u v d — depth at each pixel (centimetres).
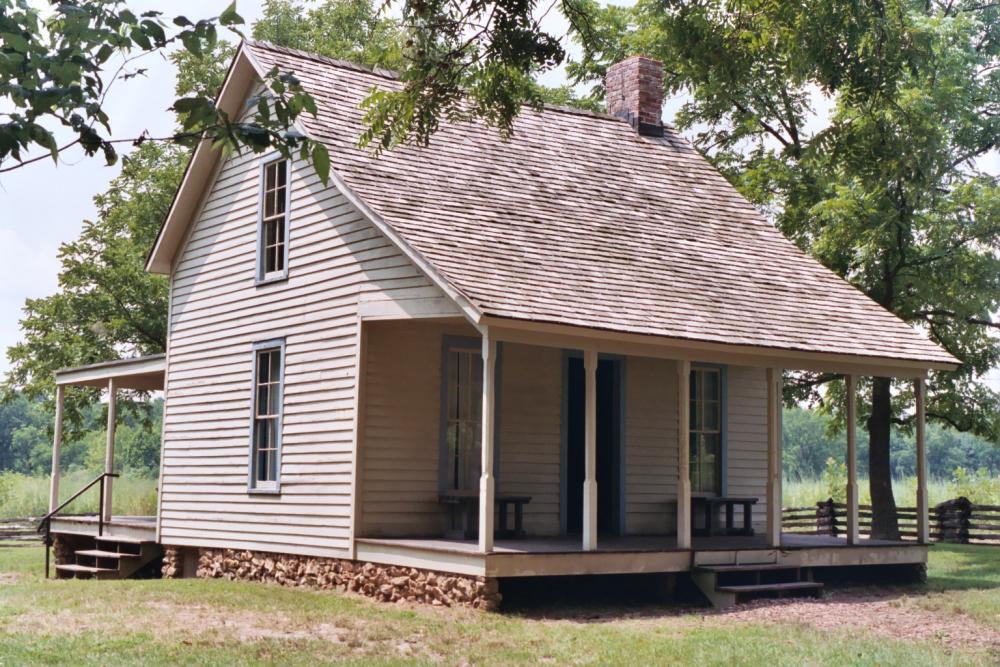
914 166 1593
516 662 1032
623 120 2150
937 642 1148
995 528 2819
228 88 1812
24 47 499
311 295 1658
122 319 3334
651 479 1794
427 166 1659
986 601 1431
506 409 1655
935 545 2755
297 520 1636
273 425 1727
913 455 11344
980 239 2458
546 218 1662
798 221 2567
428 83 1102
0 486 4366
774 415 1617
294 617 1272
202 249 1934
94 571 1902
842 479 4234
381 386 1564
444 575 1369
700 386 1886
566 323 1360
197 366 1905
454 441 1620
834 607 1399
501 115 1127
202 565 1841
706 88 2503
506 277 1430
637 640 1142
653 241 1753
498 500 1552
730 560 1530
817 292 1850
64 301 3400
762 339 1574
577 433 1748
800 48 1338
